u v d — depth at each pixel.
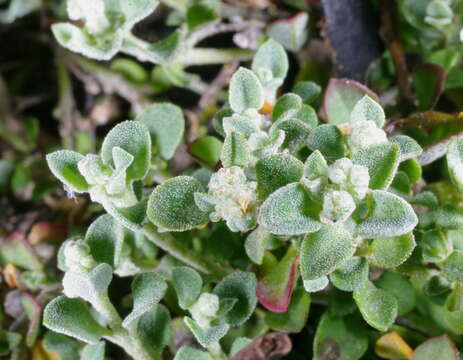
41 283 0.12
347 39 0.12
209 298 0.09
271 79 0.10
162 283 0.09
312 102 0.11
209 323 0.09
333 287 0.10
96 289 0.09
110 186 0.08
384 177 0.08
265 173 0.08
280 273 0.09
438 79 0.11
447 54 0.12
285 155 0.08
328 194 0.07
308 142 0.09
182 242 0.10
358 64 0.12
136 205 0.09
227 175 0.08
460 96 0.11
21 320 0.11
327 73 0.12
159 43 0.12
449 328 0.10
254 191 0.08
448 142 0.09
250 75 0.09
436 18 0.11
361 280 0.09
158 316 0.10
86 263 0.09
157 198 0.08
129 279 0.11
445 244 0.09
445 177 0.11
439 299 0.10
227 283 0.09
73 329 0.09
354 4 0.12
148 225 0.09
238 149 0.08
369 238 0.08
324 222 0.08
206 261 0.10
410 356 0.09
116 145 0.09
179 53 0.11
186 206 0.08
